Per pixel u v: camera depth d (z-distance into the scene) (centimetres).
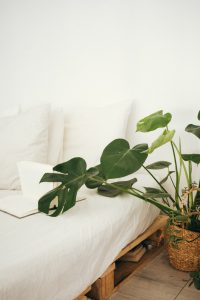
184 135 160
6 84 239
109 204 118
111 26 178
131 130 179
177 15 155
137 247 142
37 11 209
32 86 222
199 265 125
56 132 169
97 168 108
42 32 209
